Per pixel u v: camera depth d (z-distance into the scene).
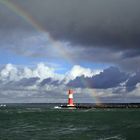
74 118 111.88
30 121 98.25
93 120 99.50
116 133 58.34
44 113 153.12
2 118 115.38
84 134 57.53
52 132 62.41
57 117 118.81
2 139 51.34
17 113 155.38
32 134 58.94
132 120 96.00
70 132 61.88
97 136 54.03
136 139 49.94
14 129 70.00
